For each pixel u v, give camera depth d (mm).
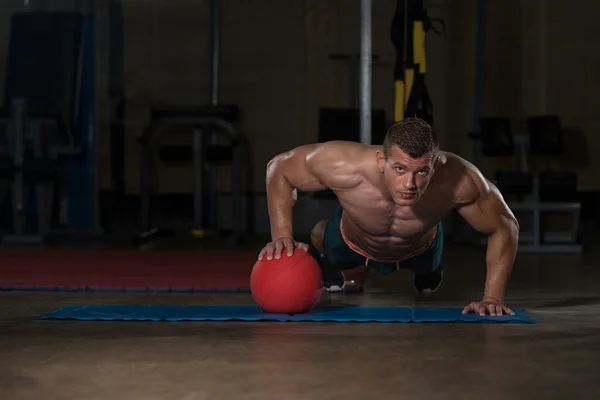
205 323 3541
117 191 9406
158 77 9430
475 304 3730
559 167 9281
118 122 9406
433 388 2432
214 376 2582
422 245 3971
